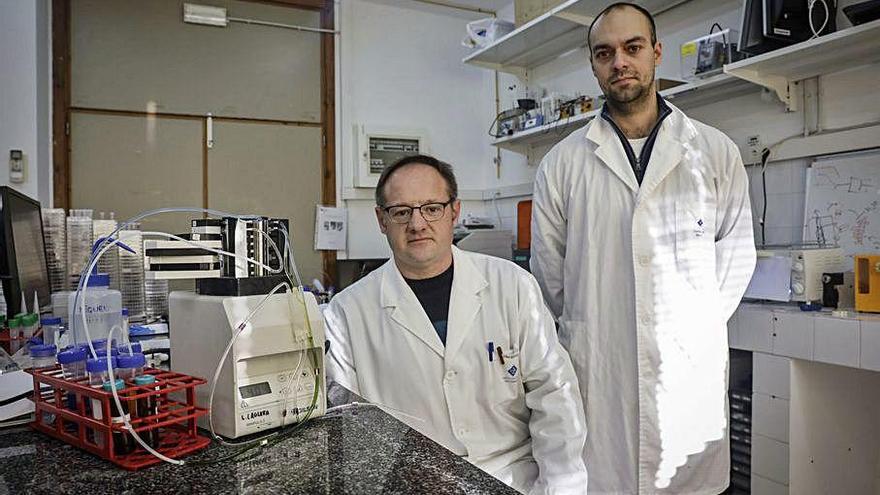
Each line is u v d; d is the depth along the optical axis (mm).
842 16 2213
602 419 1802
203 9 3641
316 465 757
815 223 2312
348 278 3746
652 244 1787
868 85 2178
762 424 1961
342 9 4039
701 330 1769
